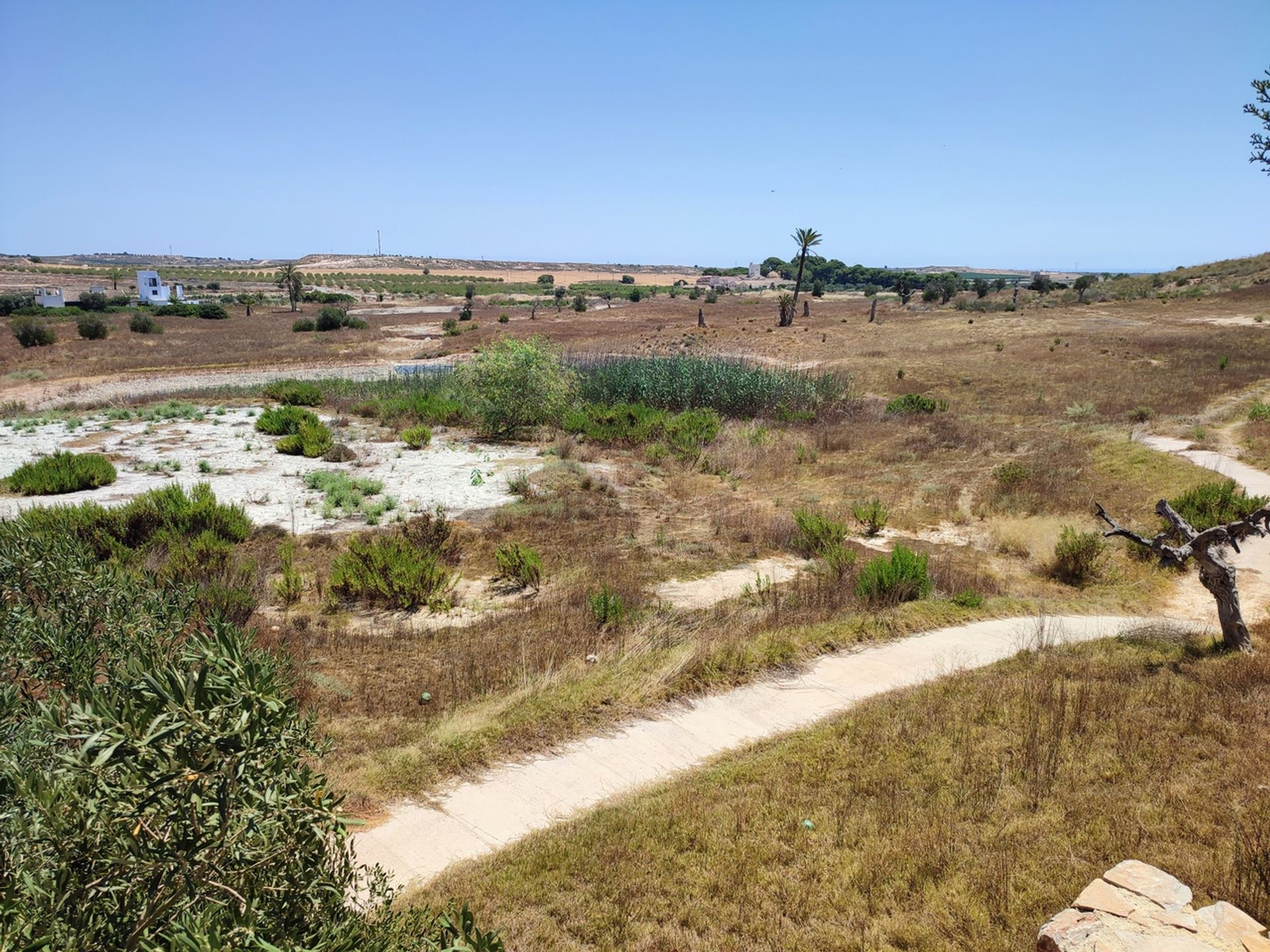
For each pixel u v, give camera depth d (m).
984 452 20.58
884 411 27.38
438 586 10.40
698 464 18.62
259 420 21.09
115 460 17.72
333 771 5.79
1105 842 4.45
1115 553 13.11
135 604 5.06
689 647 8.02
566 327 62.66
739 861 4.63
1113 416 24.14
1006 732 6.03
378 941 2.72
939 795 5.21
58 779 2.39
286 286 119.75
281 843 2.43
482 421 21.94
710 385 27.17
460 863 4.83
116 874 2.22
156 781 2.24
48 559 5.07
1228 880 3.92
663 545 12.73
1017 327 51.34
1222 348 36.66
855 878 4.39
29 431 21.23
